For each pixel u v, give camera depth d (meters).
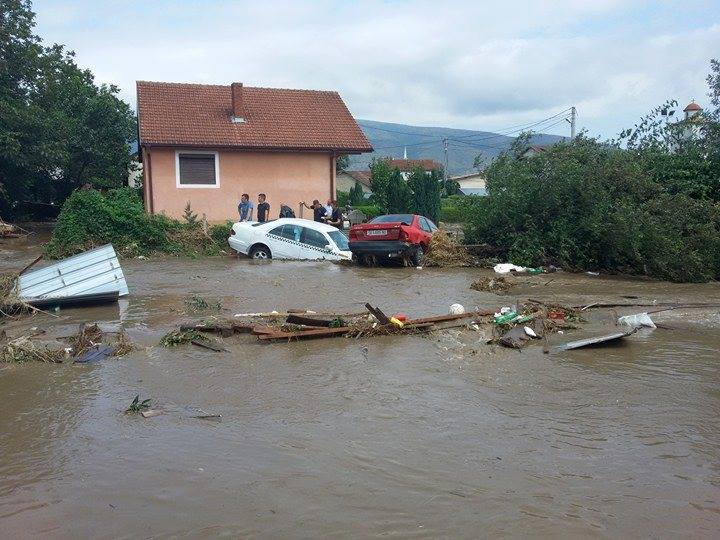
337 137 25.61
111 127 33.94
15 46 27.12
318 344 7.97
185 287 12.57
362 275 14.65
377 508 3.90
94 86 35.69
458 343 8.00
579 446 4.85
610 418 5.44
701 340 8.23
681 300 11.44
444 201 40.38
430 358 7.32
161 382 6.42
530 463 4.55
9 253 19.27
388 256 16.14
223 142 23.75
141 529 3.67
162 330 8.74
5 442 4.92
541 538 3.57
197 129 24.06
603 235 15.68
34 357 7.25
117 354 7.41
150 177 23.38
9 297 10.05
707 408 5.69
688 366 7.02
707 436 5.05
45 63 28.42
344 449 4.78
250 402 5.84
